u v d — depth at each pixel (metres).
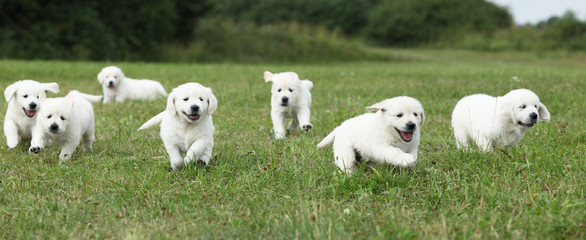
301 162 5.18
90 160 5.58
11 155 5.87
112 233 3.67
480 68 22.53
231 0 77.00
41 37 29.41
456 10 58.81
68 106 5.68
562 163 4.74
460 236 3.40
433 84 12.55
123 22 33.19
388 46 59.06
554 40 47.75
